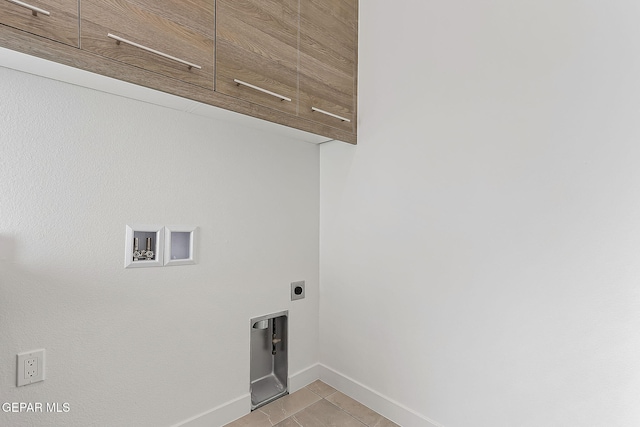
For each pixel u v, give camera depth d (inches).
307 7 61.3
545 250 45.3
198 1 46.4
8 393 39.6
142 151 50.1
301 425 60.4
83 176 44.8
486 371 50.8
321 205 76.8
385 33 66.3
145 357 50.4
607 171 40.5
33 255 41.0
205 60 47.1
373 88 67.9
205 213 57.3
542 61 45.9
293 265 71.6
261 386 69.5
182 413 54.5
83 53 37.0
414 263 59.9
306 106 61.1
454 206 54.7
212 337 58.2
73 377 44.1
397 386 62.1
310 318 75.2
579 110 42.7
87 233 45.1
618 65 40.0
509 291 48.5
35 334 41.3
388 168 64.5
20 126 40.2
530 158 46.7
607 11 40.9
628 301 39.1
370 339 67.0
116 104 47.5
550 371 44.8
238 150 61.9
